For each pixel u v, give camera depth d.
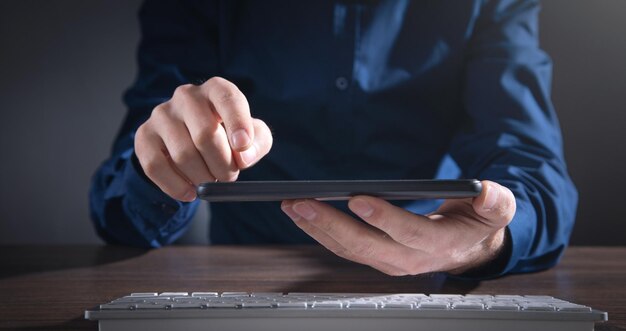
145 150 0.66
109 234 1.04
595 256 0.92
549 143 1.04
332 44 1.20
